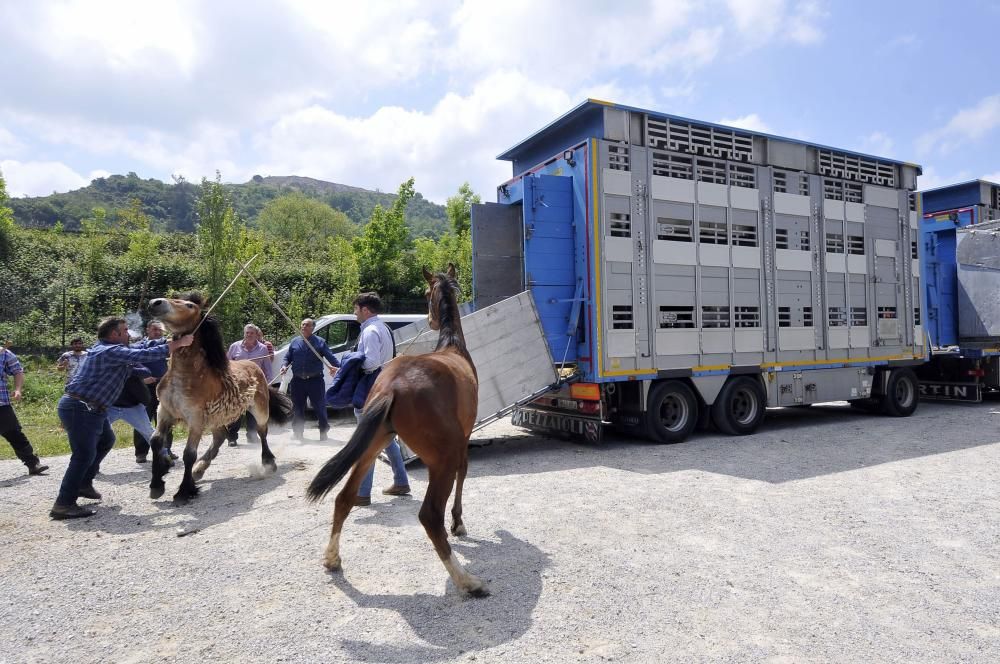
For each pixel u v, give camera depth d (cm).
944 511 533
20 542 473
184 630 325
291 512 540
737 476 666
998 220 1189
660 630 321
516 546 448
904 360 1127
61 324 1867
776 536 468
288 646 306
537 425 941
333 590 374
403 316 1312
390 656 296
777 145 984
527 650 300
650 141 864
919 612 342
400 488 587
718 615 338
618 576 392
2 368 689
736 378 928
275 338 1909
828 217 1032
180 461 787
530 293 812
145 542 469
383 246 2595
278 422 740
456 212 3030
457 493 470
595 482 641
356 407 547
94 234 2927
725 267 918
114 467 749
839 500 568
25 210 7831
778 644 306
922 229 1172
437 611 344
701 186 900
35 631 327
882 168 1112
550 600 357
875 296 1088
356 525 498
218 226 1688
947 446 832
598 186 814
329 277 2397
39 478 696
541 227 827
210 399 588
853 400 1173
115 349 548
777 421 1098
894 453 786
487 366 770
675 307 873
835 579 388
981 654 297
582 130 875
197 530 494
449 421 371
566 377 838
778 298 971
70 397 537
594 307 809
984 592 369
